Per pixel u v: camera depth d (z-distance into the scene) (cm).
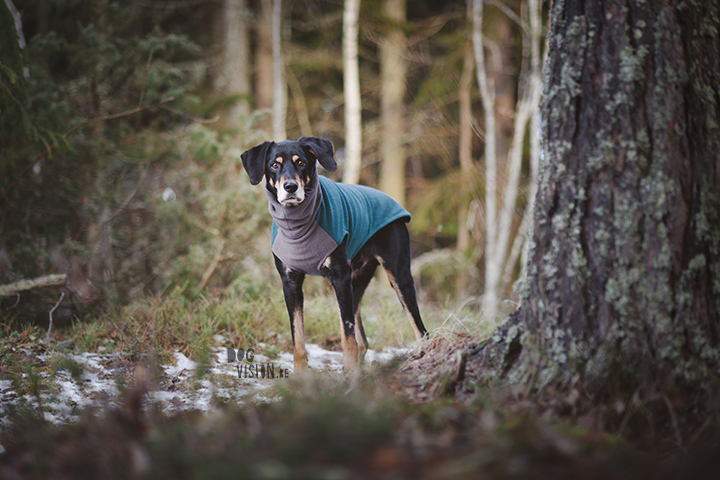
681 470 161
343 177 1078
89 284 619
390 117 1426
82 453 180
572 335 232
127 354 391
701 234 227
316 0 1463
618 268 227
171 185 787
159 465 163
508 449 169
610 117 234
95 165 689
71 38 912
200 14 1387
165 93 719
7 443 209
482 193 1223
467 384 250
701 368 221
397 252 418
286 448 165
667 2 235
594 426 206
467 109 1204
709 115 237
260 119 817
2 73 486
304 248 361
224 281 703
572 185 239
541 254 247
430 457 165
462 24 1327
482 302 894
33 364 367
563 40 249
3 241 598
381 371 262
